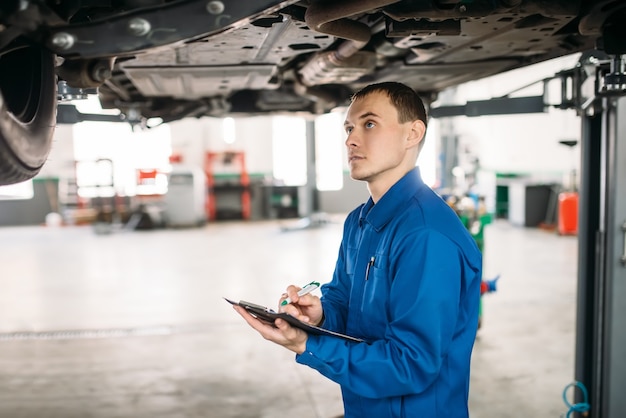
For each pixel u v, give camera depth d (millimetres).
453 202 4035
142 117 2734
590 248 2291
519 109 2428
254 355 3746
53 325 4473
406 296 1104
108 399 3096
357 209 1432
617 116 2043
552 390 3117
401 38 1595
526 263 6594
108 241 8742
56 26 957
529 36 1549
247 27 1312
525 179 10031
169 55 1607
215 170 11414
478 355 3684
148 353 3812
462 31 1466
